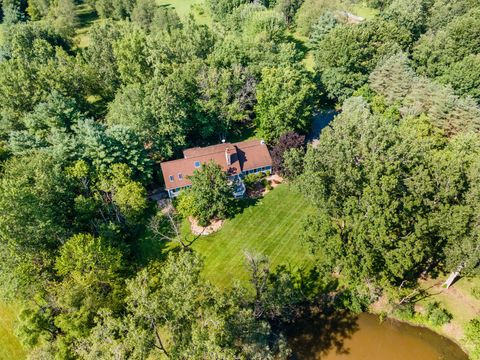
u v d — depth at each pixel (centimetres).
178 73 6144
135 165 4988
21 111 6131
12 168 4403
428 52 7025
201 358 2277
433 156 4059
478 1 8400
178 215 5016
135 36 6994
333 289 3959
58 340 3123
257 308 3462
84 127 5000
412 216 3344
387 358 3434
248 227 4788
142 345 2422
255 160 5553
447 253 3394
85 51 7638
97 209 4450
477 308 3638
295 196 5241
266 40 7944
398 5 8662
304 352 3481
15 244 3481
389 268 3272
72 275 3438
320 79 7388
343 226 3938
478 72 5975
